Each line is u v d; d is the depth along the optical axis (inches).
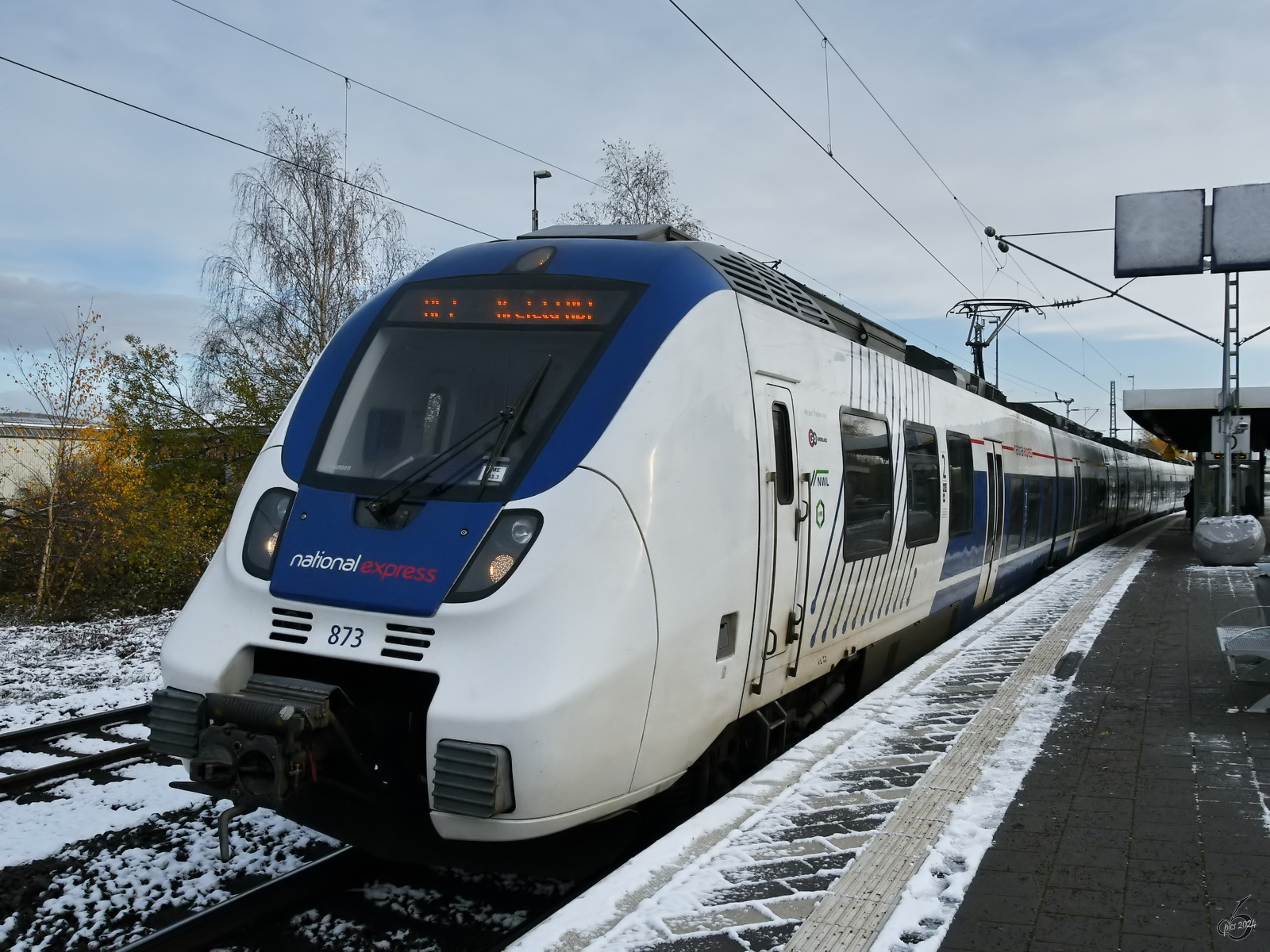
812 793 196.7
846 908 144.8
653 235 254.4
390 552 175.9
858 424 281.9
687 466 191.8
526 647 162.2
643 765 179.5
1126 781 203.9
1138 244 666.8
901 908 144.8
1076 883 153.5
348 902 191.5
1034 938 135.7
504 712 157.3
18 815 233.1
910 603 337.1
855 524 273.3
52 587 725.3
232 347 924.0
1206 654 346.3
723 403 205.0
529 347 201.8
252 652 180.5
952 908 145.6
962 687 292.2
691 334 203.5
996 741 233.6
